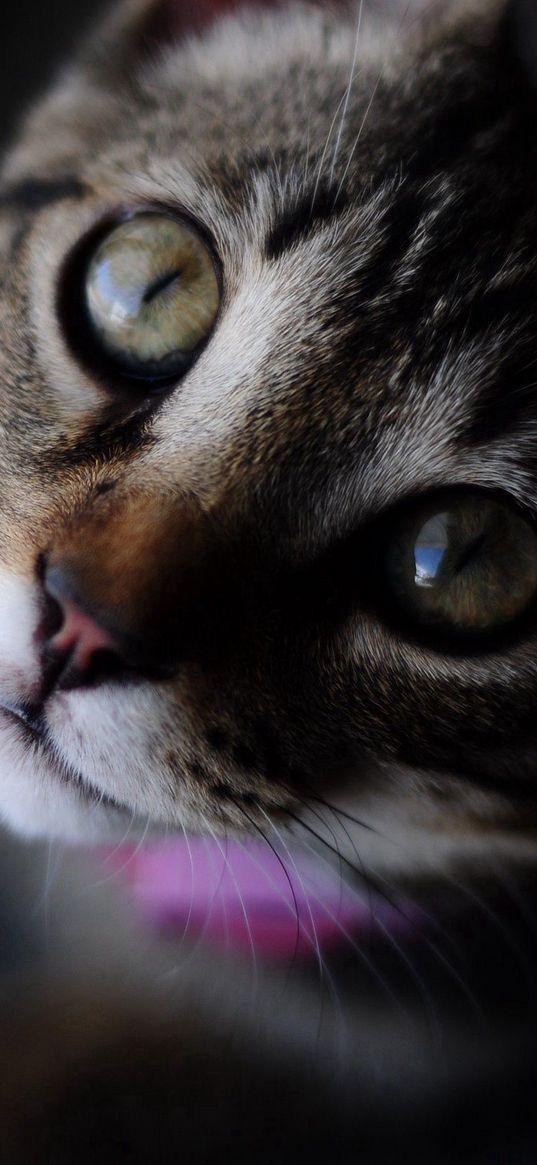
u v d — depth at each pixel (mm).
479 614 162
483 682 163
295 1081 179
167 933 195
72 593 155
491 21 180
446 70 176
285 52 183
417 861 182
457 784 170
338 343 160
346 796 170
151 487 158
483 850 180
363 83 174
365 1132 175
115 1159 165
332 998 191
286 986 191
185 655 156
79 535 156
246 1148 169
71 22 220
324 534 160
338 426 159
